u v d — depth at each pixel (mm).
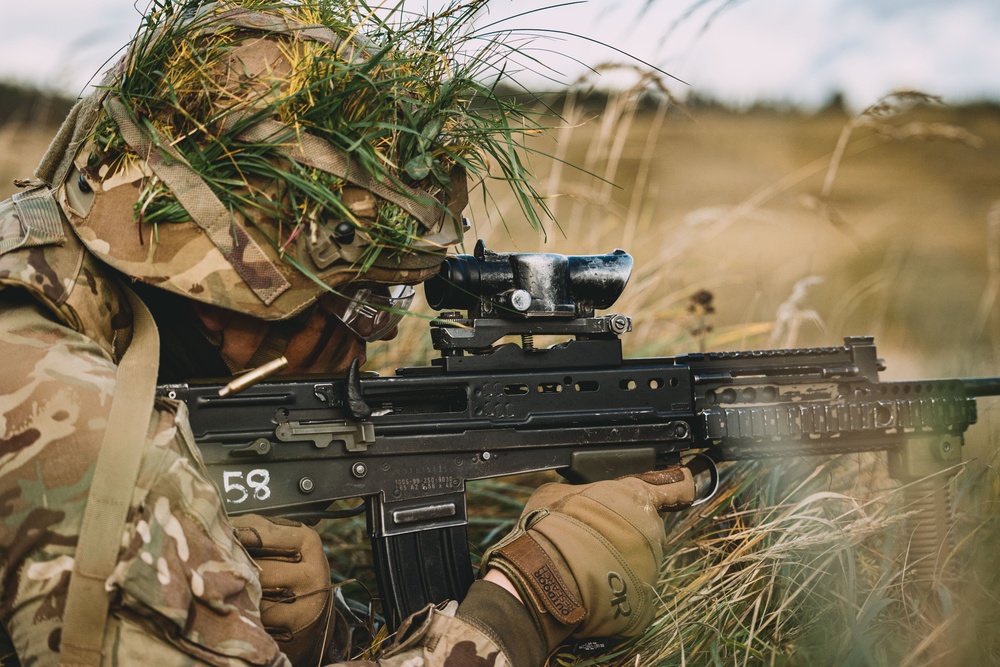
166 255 1645
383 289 1969
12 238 1601
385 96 1768
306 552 1859
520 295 2020
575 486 2014
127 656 1380
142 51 1716
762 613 2232
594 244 4004
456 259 2031
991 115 12625
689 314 3727
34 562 1390
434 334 2027
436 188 1870
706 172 8914
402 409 2029
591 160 3926
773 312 4207
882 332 4996
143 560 1379
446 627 1697
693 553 2500
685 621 2184
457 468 2014
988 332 4523
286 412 1863
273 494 1855
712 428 2225
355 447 1906
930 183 10359
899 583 2309
